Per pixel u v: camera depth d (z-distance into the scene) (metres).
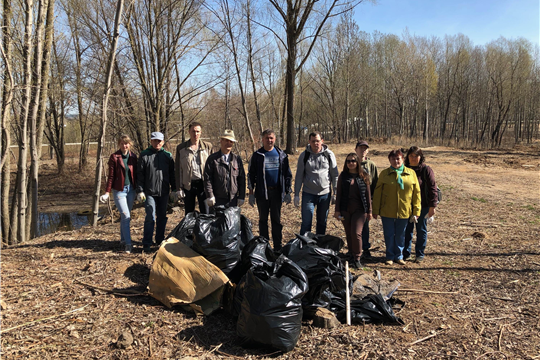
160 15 12.73
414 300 4.18
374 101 51.88
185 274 3.79
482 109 48.34
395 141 38.06
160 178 5.60
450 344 3.24
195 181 5.56
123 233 5.51
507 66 38.91
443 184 12.75
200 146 5.64
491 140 38.97
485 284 4.60
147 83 13.40
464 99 46.84
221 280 3.66
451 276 4.91
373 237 6.79
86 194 17.62
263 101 30.53
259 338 3.04
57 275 4.46
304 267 3.75
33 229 8.30
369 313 3.66
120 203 5.51
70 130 32.09
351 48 36.12
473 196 10.57
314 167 5.34
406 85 47.62
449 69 47.19
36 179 8.21
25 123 7.64
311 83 41.66
